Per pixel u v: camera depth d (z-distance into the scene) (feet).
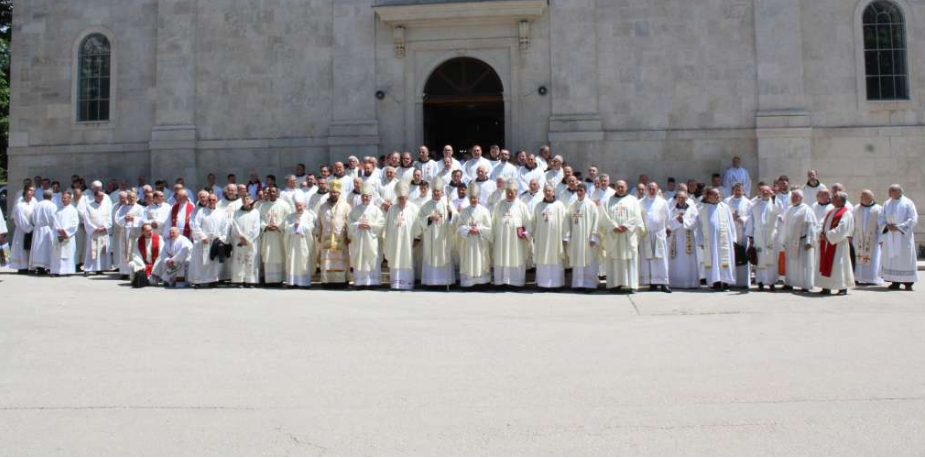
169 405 19.13
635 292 42.45
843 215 41.01
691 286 44.78
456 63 61.41
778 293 42.06
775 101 58.39
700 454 15.30
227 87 63.26
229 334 28.94
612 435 16.58
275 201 47.03
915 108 58.44
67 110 66.08
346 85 61.62
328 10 62.44
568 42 59.88
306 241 45.47
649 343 27.04
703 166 59.00
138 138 64.80
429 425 17.42
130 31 65.41
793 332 29.17
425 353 25.41
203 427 17.30
